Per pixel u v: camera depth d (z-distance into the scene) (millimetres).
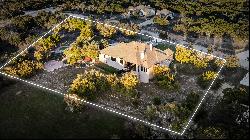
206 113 60688
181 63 77562
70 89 64375
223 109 60875
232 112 60312
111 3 110750
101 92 65312
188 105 61875
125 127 56094
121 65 74312
